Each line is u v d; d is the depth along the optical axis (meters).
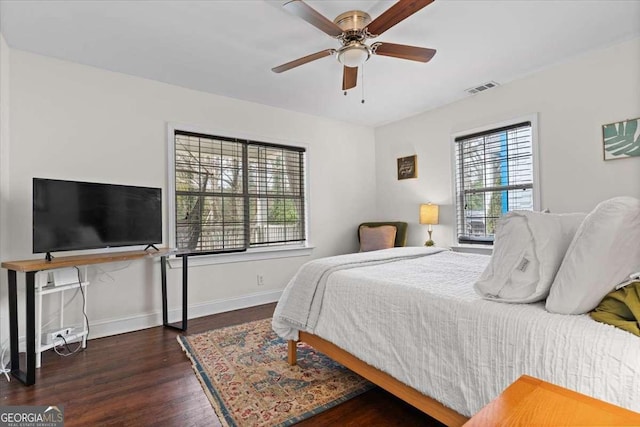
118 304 2.81
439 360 1.26
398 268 1.98
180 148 3.21
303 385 1.88
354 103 3.70
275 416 1.59
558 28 2.25
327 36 2.31
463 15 2.09
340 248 4.34
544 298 1.15
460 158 3.69
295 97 3.49
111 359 2.27
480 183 3.50
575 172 2.74
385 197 4.55
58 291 2.47
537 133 2.96
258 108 3.67
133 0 1.90
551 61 2.75
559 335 0.99
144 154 2.96
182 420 1.59
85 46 2.41
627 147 2.46
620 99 2.49
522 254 1.18
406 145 4.25
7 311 2.29
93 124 2.72
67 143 2.60
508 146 3.25
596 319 1.00
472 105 3.49
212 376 1.99
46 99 2.53
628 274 1.02
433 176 3.92
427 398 1.32
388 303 1.50
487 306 1.19
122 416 1.62
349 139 4.46
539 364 1.00
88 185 2.41
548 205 2.90
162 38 2.31
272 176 3.83
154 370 2.11
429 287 1.48
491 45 2.47
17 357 2.05
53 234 2.20
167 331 2.82
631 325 0.92
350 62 2.16
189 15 2.05
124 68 2.78
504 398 0.65
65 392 1.85
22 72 2.44
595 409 0.60
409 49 2.08
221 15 2.05
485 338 1.14
